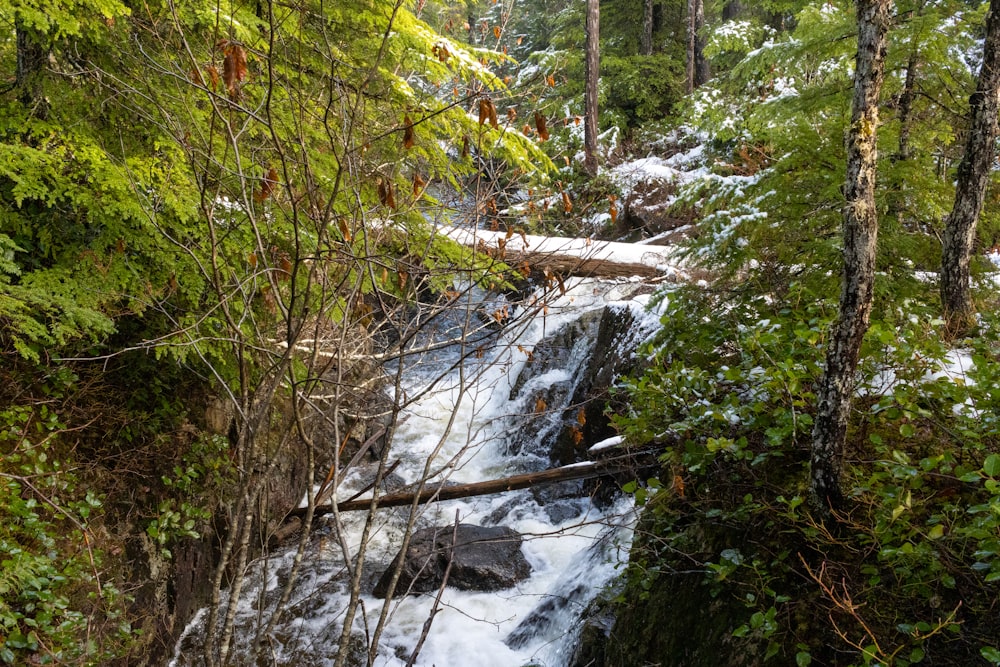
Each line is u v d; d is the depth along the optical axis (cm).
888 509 299
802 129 518
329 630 562
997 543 250
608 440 599
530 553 663
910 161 489
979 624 274
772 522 355
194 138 333
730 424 406
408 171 457
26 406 434
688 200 569
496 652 538
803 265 510
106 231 427
